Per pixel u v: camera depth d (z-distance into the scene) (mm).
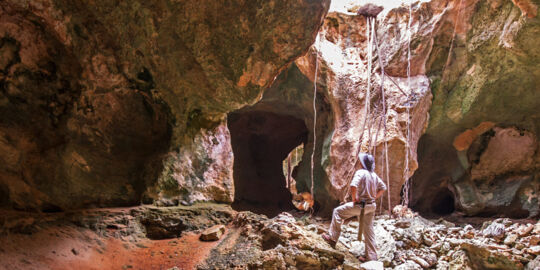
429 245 4590
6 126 3725
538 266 3893
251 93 4852
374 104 6805
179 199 4777
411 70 7000
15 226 3248
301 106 8750
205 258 3801
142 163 4746
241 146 11055
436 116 7559
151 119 4879
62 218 3803
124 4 4094
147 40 4371
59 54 4035
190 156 5031
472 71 6961
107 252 3688
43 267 2943
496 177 7648
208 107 5168
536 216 6883
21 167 3834
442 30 6832
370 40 7195
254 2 4254
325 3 4387
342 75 6941
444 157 8312
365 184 4109
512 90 6766
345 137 6816
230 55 4559
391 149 6496
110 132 4555
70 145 4152
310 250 3891
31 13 3707
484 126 7477
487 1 6285
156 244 4141
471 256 4227
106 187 4402
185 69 4688
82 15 3990
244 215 4617
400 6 6891
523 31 5633
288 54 4633
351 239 4688
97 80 4305
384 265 4098
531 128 7125
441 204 9289
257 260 3604
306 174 8672
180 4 4215
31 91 3896
